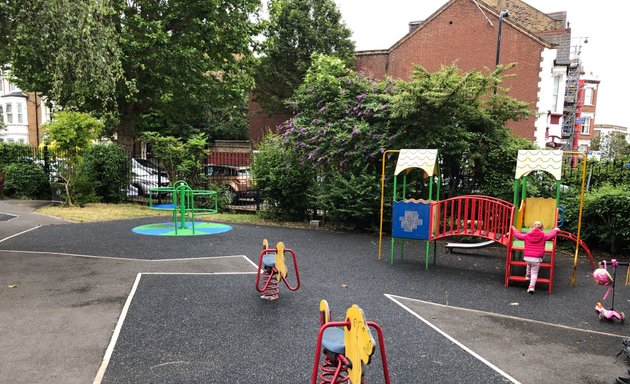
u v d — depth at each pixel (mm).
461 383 3676
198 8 17250
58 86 8664
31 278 6523
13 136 38469
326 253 8750
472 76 10125
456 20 25438
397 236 7922
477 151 10625
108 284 6281
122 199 16672
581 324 5125
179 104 19953
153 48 16547
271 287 6207
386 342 4469
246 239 10023
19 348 4176
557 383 3719
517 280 6891
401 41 27438
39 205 15148
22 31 7887
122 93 16625
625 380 3617
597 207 8938
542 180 10469
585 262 8398
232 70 20438
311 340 4438
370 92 11672
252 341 4398
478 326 4980
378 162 11219
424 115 10156
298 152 12312
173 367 3834
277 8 20969
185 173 14812
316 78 12531
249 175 14852
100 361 3932
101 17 9055
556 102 25656
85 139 14344
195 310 5273
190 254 8359
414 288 6457
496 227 7676
